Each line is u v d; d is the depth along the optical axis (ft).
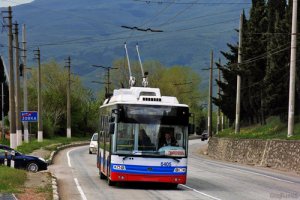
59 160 146.61
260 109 189.37
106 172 79.30
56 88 322.14
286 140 127.75
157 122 72.69
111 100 80.53
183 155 72.49
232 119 229.04
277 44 157.17
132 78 101.81
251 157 152.46
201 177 96.78
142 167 71.61
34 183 73.31
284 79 158.20
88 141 296.51
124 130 72.33
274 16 173.99
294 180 93.91
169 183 75.72
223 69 217.36
